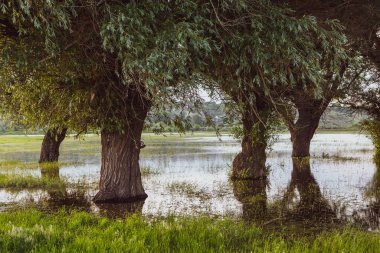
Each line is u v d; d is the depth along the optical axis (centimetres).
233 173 2041
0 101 1452
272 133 2002
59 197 1494
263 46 816
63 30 810
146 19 714
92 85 1234
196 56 771
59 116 1388
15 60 815
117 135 1394
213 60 837
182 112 858
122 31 648
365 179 1930
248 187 1733
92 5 714
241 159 2025
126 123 1384
